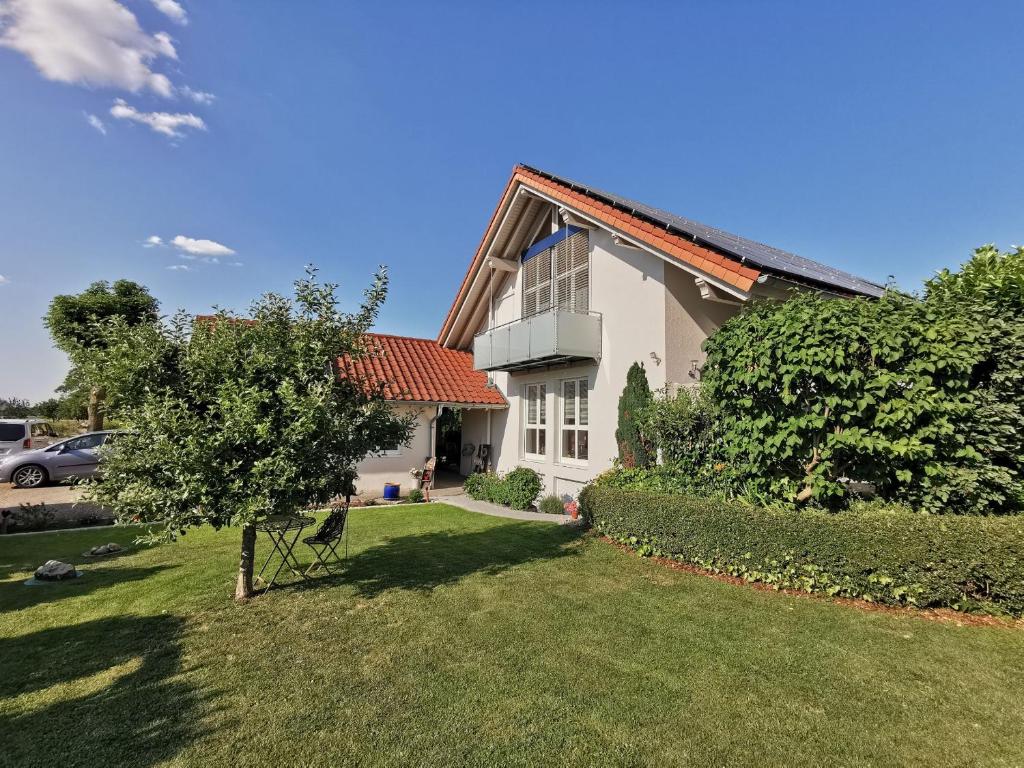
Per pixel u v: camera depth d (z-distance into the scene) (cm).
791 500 575
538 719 304
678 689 338
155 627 455
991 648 399
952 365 494
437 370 1620
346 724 300
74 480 540
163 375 496
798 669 365
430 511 1114
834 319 528
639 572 613
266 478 462
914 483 533
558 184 1141
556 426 1269
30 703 328
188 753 274
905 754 270
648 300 952
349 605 509
